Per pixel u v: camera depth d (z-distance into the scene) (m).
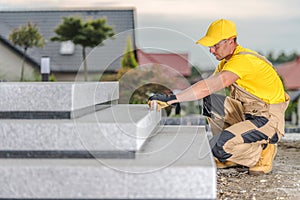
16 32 18.61
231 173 4.79
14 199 2.81
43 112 3.19
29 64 18.78
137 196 2.77
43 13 20.92
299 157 5.72
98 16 20.34
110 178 2.77
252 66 4.32
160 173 2.76
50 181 2.79
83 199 2.79
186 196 2.76
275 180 4.46
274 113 4.56
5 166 2.80
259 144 4.59
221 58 4.50
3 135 2.99
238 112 4.77
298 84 26.12
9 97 3.18
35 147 2.99
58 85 3.17
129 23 19.81
